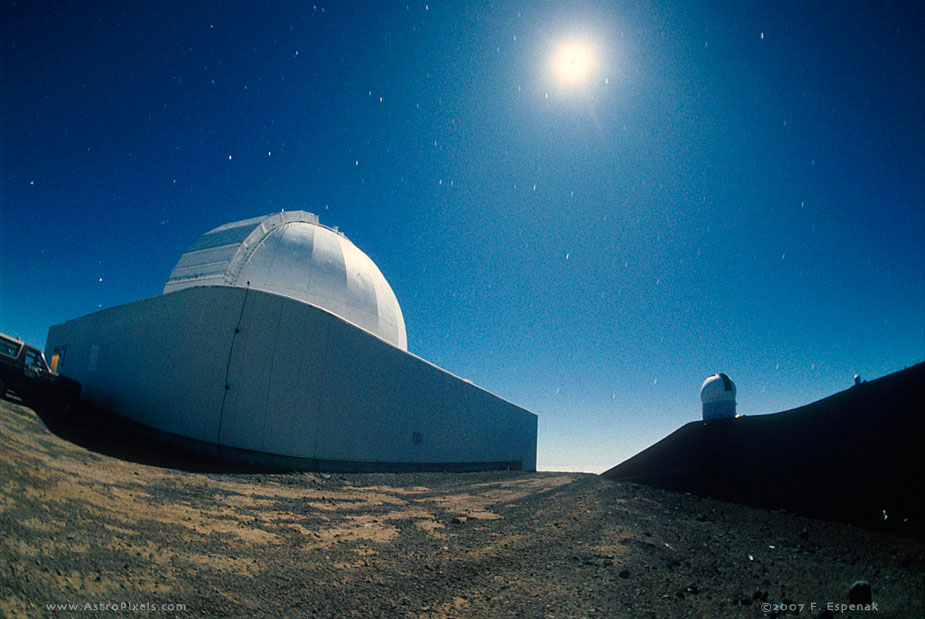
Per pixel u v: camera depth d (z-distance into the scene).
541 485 16.53
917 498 9.90
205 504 9.77
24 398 15.04
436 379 24.83
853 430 13.30
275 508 10.63
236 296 17.47
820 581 6.95
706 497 13.34
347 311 23.33
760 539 9.71
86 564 5.28
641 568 7.51
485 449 28.27
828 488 11.57
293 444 17.64
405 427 22.38
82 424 15.55
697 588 6.76
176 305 18.39
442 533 9.60
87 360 21.09
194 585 5.54
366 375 20.56
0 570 4.50
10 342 14.82
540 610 5.82
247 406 16.91
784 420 15.91
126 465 11.84
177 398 17.17
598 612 5.83
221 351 17.05
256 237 23.05
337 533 9.12
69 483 8.10
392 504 12.65
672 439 19.41
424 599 6.04
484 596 6.21
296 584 6.17
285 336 18.00
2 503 5.94
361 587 6.31
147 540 6.63
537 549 8.35
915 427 11.91
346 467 19.20
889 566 7.47
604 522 10.13
